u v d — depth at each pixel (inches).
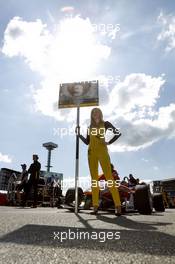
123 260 48.9
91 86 210.4
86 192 265.9
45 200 508.7
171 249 58.5
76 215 158.1
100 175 258.8
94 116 183.2
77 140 202.8
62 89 215.6
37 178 358.6
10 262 46.2
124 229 93.4
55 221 114.4
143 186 214.7
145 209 207.8
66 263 46.5
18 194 459.5
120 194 243.9
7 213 155.6
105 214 189.8
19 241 65.6
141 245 62.9
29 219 119.1
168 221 132.0
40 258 49.4
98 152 179.5
